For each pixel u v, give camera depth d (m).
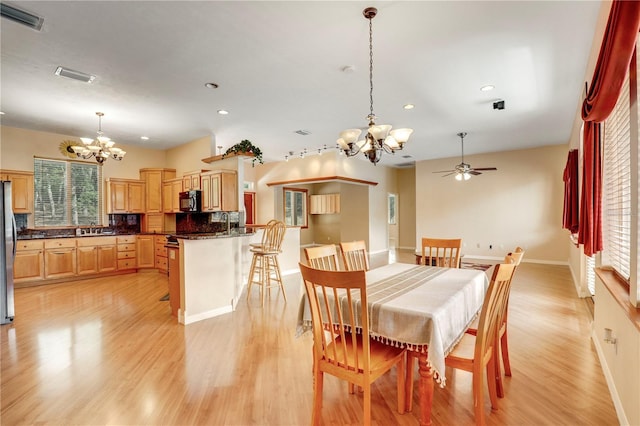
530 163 7.67
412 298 1.96
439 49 3.00
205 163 6.37
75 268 5.87
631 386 1.73
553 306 4.16
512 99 4.32
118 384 2.35
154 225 7.09
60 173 6.16
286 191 10.90
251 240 5.86
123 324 3.61
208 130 5.83
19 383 2.36
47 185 6.00
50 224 6.02
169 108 4.59
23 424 1.91
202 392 2.25
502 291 1.94
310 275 1.76
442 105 4.54
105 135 6.14
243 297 4.83
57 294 4.94
